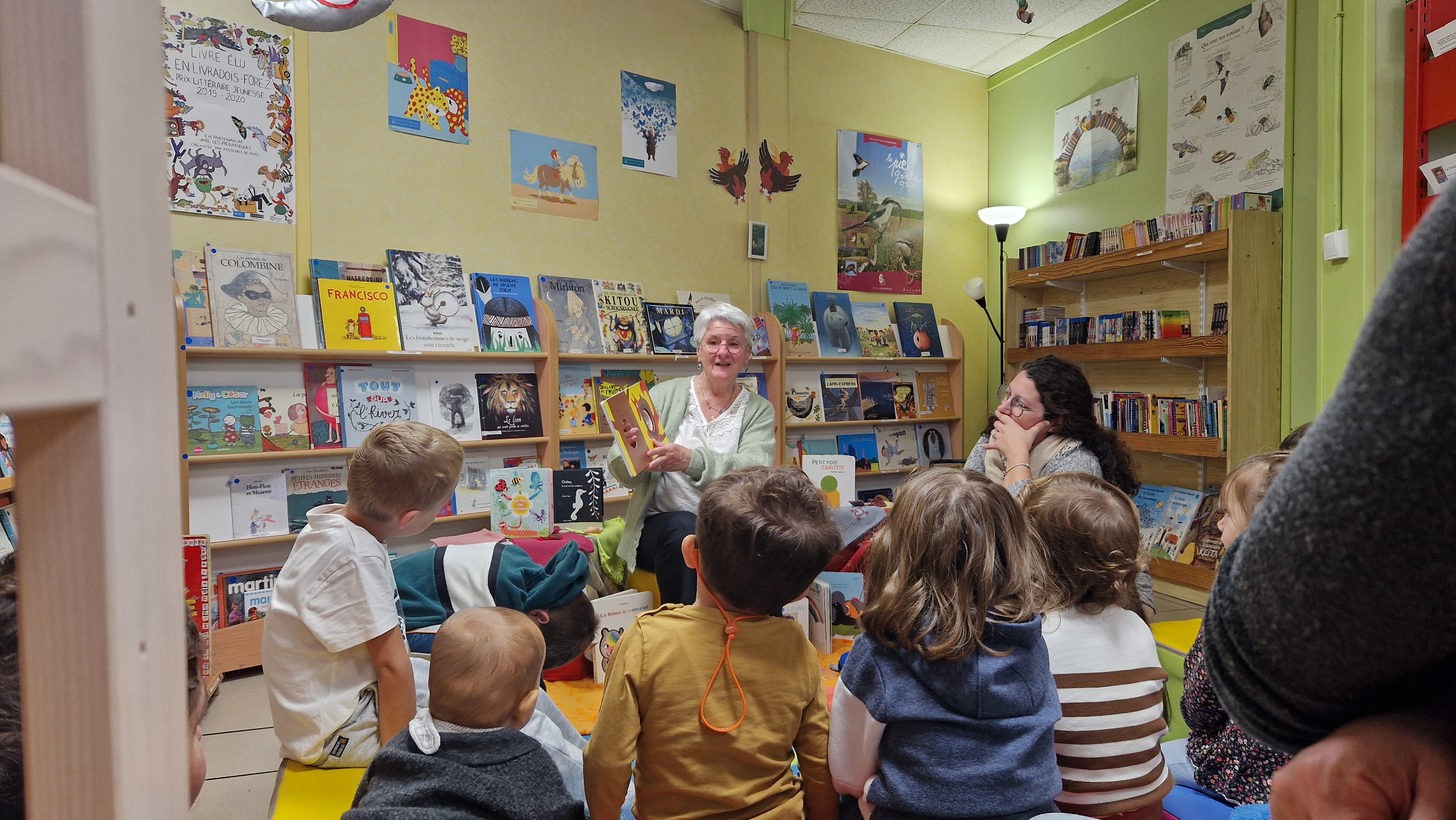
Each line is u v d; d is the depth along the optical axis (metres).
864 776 1.26
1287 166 3.76
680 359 4.22
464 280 3.74
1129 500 1.50
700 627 1.26
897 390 5.13
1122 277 4.60
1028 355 4.90
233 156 3.21
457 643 1.22
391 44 3.59
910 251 5.38
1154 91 4.45
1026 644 1.21
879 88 5.21
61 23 0.28
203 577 2.66
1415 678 0.31
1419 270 0.23
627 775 1.22
